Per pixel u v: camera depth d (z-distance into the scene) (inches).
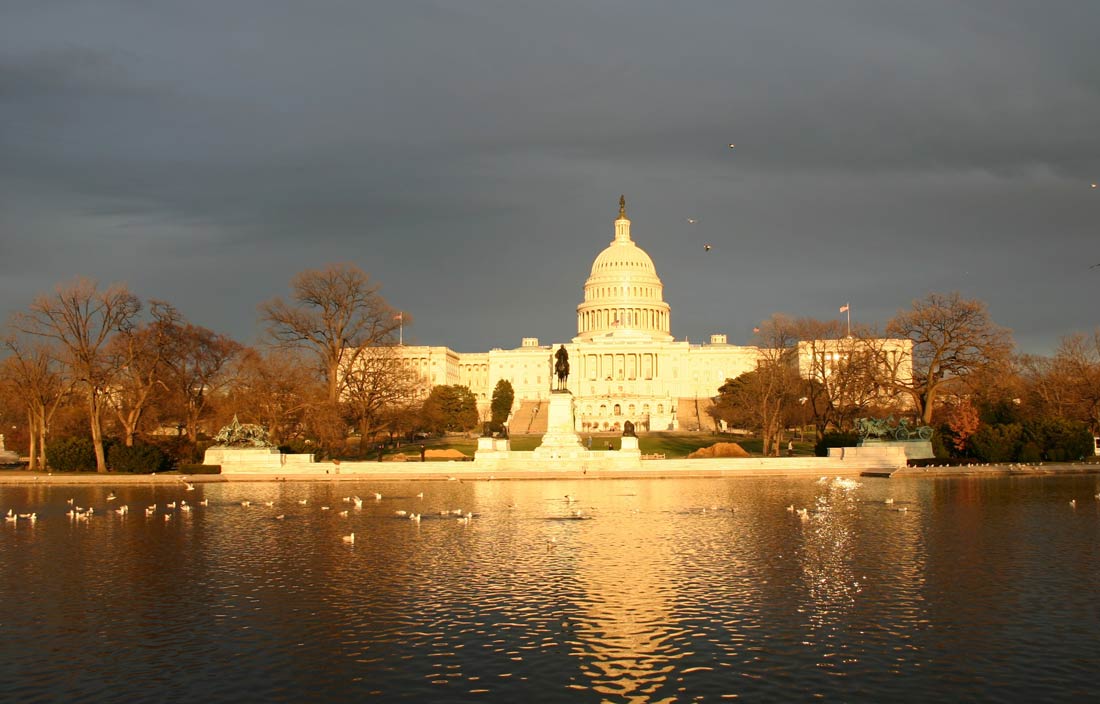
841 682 1013.2
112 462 3858.3
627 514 2276.1
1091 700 960.3
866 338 4889.3
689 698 973.2
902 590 1396.4
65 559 1692.9
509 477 3627.0
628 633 1186.6
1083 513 2217.0
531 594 1386.6
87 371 3853.3
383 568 1582.2
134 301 3934.5
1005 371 4416.8
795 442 5738.2
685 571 1540.4
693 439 6338.6
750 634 1179.9
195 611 1307.8
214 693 997.2
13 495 2960.1
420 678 1034.7
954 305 4279.0
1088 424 4813.0
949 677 1025.5
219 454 3833.7
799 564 1592.0
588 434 7465.6
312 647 1142.3
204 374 4522.6
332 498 2783.0
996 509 2306.8
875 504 2449.6
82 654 1125.1
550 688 1002.7
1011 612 1269.7
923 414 4448.8
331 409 4128.9
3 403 4923.7
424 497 2783.0
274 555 1715.1
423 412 5369.1
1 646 1158.3
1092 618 1238.9
